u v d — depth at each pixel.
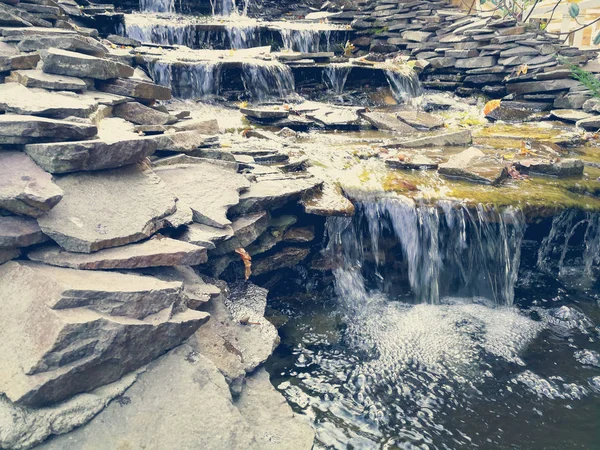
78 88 5.40
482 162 6.53
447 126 9.09
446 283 5.75
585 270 6.32
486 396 4.16
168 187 4.40
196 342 3.54
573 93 9.73
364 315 5.22
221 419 3.03
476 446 3.64
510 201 5.71
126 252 3.55
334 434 3.65
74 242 3.39
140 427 2.90
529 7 12.77
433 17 11.62
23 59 5.45
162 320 3.21
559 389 4.26
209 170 4.91
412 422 3.84
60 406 2.79
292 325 4.94
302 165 6.09
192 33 10.58
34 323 2.90
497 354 4.70
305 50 11.57
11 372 2.75
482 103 10.41
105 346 2.92
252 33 11.14
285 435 3.30
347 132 8.38
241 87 9.31
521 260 6.16
